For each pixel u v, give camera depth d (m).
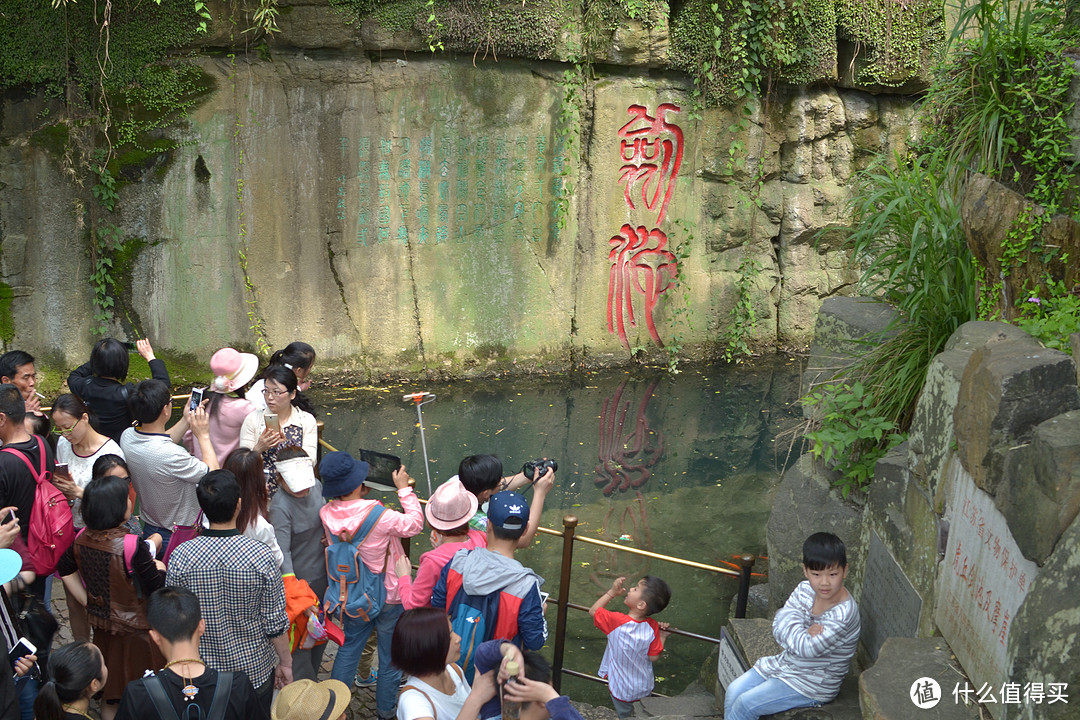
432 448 8.45
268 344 9.58
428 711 2.64
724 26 10.15
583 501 7.60
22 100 8.41
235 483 3.11
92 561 3.26
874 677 3.24
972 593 3.19
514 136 9.94
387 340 10.04
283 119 9.19
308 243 9.55
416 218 9.88
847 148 11.11
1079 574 2.54
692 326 11.09
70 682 2.69
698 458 8.53
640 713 4.41
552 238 10.34
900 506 3.99
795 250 11.25
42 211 8.63
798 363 11.24
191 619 2.71
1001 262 4.18
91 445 3.99
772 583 4.93
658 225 10.70
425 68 9.51
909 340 4.58
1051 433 2.79
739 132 10.55
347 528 3.63
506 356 10.48
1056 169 4.18
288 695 3.02
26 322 8.77
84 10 8.30
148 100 8.69
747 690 3.69
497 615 3.16
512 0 9.35
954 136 4.72
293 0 8.90
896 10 10.43
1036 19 4.57
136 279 9.06
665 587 4.45
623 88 10.17
